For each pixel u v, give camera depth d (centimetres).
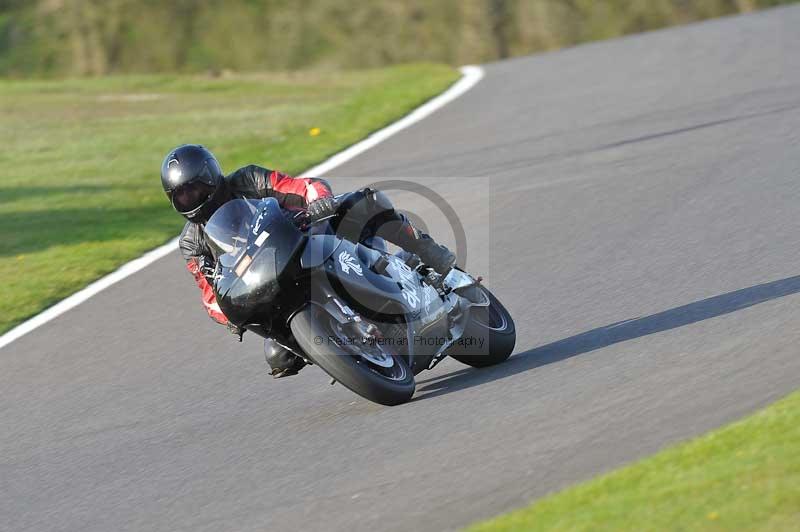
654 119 4747
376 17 8881
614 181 3838
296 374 2522
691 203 3397
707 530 1280
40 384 2795
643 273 2823
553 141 4647
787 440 1482
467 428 1927
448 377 2375
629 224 3303
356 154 4962
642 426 1731
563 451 1700
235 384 2548
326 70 8500
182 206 2092
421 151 4838
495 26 8725
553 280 2930
